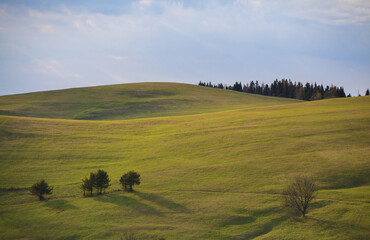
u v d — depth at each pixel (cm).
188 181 3500
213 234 2400
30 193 3397
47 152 4800
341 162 3684
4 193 3394
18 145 5031
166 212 2798
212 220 2619
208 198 3042
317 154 3988
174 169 3919
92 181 3334
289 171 3528
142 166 4162
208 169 3806
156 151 4803
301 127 5256
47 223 2655
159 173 3825
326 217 2570
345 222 2477
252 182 3331
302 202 2653
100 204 3038
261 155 4119
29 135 5594
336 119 5578
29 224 2650
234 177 3500
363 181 3234
